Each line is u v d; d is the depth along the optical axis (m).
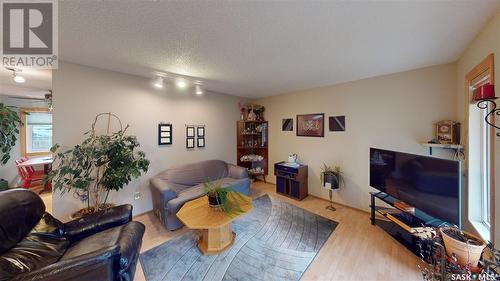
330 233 2.38
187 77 2.90
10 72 2.50
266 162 4.60
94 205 2.49
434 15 1.34
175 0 1.19
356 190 3.07
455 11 1.30
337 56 2.09
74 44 1.79
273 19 1.40
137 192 2.89
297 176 3.52
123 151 2.39
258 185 4.44
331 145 3.38
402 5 1.24
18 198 1.46
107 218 1.80
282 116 4.22
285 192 3.76
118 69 2.55
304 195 3.63
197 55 2.05
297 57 2.12
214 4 1.23
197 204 2.32
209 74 2.74
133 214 2.85
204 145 3.81
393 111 2.67
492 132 1.35
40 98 4.39
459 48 1.88
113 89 2.63
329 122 3.39
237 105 4.44
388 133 2.72
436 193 1.75
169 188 2.61
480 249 1.16
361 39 1.71
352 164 3.11
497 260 1.08
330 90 3.36
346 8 1.27
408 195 2.07
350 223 2.63
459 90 2.12
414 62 2.27
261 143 4.61
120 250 1.32
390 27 1.51
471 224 1.78
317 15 1.35
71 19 1.39
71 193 2.37
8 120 2.51
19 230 1.36
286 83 3.26
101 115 2.54
